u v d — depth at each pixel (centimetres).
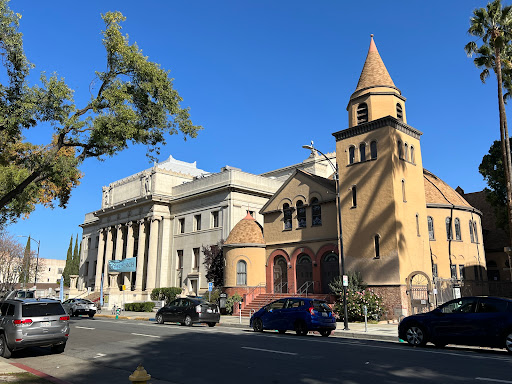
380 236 2734
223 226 4519
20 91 1823
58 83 1800
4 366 1157
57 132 1902
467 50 2781
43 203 3741
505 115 2466
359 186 2939
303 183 3469
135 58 1945
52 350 1448
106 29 1944
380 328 2169
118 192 6100
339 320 2639
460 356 1233
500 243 4031
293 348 1412
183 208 5141
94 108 1930
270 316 1984
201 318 2406
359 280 2750
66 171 1911
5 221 2941
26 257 7106
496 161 3516
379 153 2866
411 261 2736
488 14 2673
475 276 3428
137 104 2072
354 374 984
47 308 1418
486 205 4397
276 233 3616
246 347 1443
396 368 1048
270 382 920
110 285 5672
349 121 3181
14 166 2622
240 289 3484
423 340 1441
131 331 2050
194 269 4806
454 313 1395
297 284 3372
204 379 969
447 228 3372
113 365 1196
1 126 1820
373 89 3081
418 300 2570
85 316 3759
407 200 2856
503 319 1284
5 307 1433
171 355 1310
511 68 2759
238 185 4562
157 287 5000
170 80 2098
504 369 1023
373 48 3269
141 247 5325
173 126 2158
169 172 5450
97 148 2005
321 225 3256
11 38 1739
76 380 1018
